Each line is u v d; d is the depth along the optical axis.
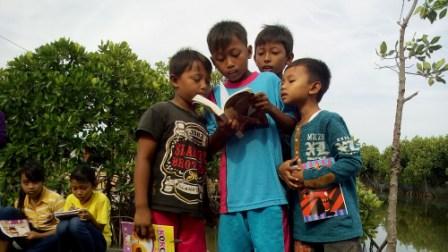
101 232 4.12
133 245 2.62
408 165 36.50
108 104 6.91
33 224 4.12
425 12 3.04
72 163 6.48
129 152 7.02
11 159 6.42
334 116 2.66
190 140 2.69
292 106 2.84
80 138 6.64
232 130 2.56
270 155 2.71
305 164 2.63
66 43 7.09
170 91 8.11
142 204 2.54
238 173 2.72
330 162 2.58
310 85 2.72
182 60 2.76
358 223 2.58
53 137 6.45
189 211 2.61
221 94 2.92
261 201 2.62
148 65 8.02
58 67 7.08
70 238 3.91
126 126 7.09
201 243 2.73
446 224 19.12
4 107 6.52
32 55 6.99
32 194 4.10
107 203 4.30
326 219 2.55
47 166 6.41
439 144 33.59
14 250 4.01
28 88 6.64
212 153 2.85
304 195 2.60
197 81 2.75
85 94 6.79
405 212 25.23
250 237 2.67
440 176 34.38
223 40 2.70
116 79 7.29
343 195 2.55
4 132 4.64
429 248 13.09
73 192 4.29
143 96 7.44
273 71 3.45
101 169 6.97
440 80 3.10
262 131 2.75
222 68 2.79
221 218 2.78
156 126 2.63
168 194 2.57
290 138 2.87
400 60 3.14
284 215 2.67
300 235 2.65
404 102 3.11
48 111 6.57
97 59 7.31
